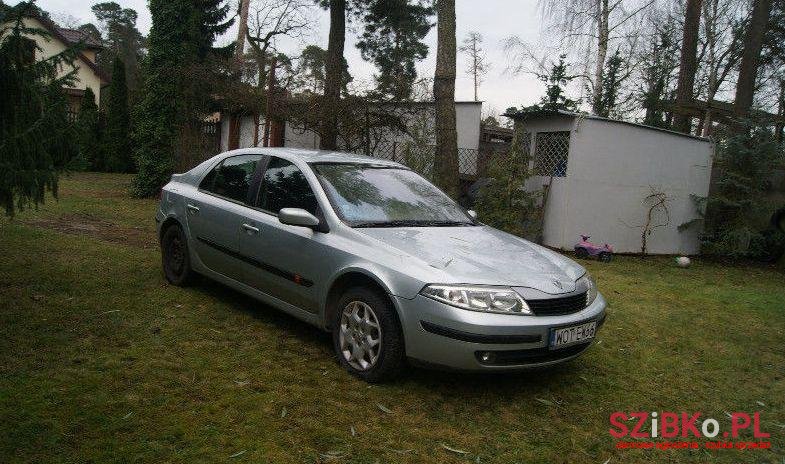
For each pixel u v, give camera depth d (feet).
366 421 10.69
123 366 12.03
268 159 16.01
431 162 36.60
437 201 15.94
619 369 14.93
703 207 37.37
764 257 38.78
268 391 11.54
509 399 12.29
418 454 9.73
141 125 43.96
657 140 35.53
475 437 10.52
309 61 43.60
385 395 11.83
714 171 39.78
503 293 11.27
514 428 11.04
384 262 12.03
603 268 29.81
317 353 13.79
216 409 10.58
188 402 10.77
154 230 29.17
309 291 13.51
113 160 69.62
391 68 80.07
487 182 33.78
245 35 77.15
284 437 9.84
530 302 11.47
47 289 16.69
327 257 13.01
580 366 14.84
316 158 15.35
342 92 38.50
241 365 12.73
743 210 37.11
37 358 11.98
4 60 11.67
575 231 33.35
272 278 14.52
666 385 14.11
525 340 11.16
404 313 11.50
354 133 38.52
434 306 11.10
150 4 43.98
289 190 14.83
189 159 45.32
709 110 49.21
